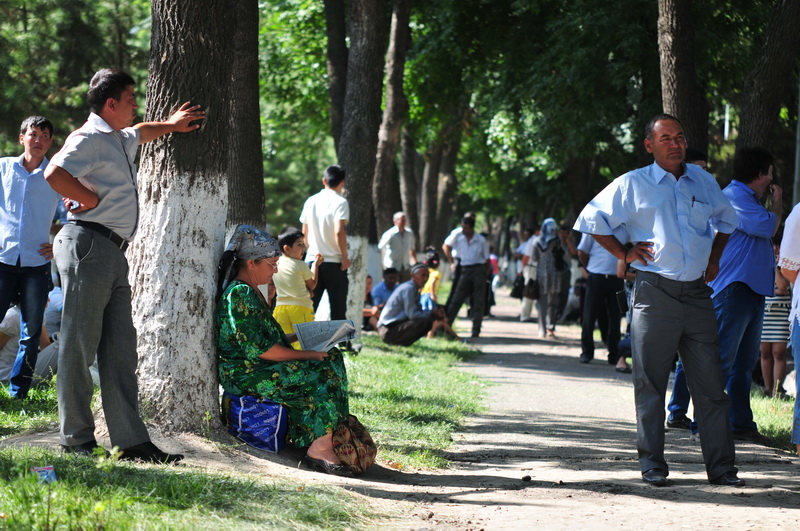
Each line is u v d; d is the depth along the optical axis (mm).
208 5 8094
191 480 6293
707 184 8156
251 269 8344
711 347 7961
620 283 19172
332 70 21375
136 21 32719
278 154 45719
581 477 8336
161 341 7977
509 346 22938
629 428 11703
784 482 8078
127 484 6074
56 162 6910
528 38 27375
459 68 30453
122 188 7199
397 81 21797
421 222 38812
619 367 17938
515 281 32344
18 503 5426
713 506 7059
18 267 10594
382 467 8508
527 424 11703
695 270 7898
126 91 7254
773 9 14812
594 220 8031
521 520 6445
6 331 11914
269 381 8102
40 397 10773
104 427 7875
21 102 27125
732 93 26672
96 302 7090
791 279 8539
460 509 6816
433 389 14000
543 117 27156
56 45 29141
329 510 6164
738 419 10531
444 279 55625
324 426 8016
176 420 7930
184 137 8039
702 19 22938
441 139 36312
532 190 49906
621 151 29484
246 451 7938
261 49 36219
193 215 8078
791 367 17125
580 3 23516
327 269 16203
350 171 18875
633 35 22844
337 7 21281
